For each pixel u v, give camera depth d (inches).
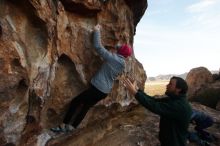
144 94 169.0
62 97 232.1
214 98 454.3
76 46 233.3
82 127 253.9
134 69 336.8
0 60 169.0
